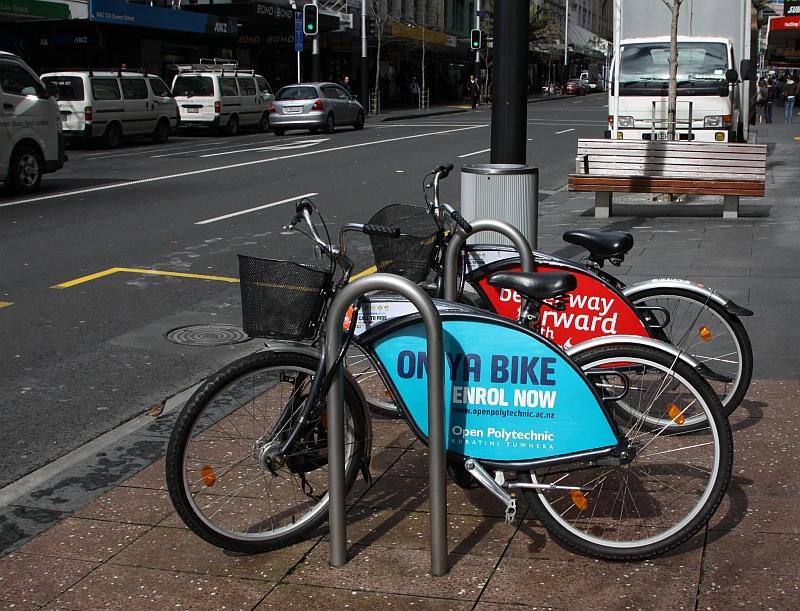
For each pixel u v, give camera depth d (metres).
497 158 7.25
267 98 33.59
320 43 49.16
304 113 31.11
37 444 5.20
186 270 9.74
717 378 4.34
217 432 4.14
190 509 3.73
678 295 5.12
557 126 34.78
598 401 3.69
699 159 12.37
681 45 17.72
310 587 3.58
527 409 3.70
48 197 15.43
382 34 47.38
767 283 8.52
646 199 14.79
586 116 42.12
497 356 3.70
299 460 3.91
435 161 21.25
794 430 5.02
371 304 3.81
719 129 17.30
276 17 40.22
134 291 8.81
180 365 6.62
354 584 3.60
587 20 109.19
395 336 3.75
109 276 9.44
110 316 7.92
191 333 7.41
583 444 3.71
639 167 12.52
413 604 3.44
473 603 3.44
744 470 4.52
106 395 6.00
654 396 4.11
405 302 3.78
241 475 4.17
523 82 7.17
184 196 15.49
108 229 12.24
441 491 3.60
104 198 15.27
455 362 3.72
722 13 18.08
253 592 3.55
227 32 37.38
